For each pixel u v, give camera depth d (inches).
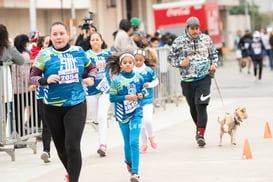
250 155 477.1
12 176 464.8
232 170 438.3
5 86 536.7
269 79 1298.0
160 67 827.4
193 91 542.3
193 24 532.1
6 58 544.4
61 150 396.2
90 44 546.9
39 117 596.1
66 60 378.9
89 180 434.0
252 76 1419.8
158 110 832.9
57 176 455.5
